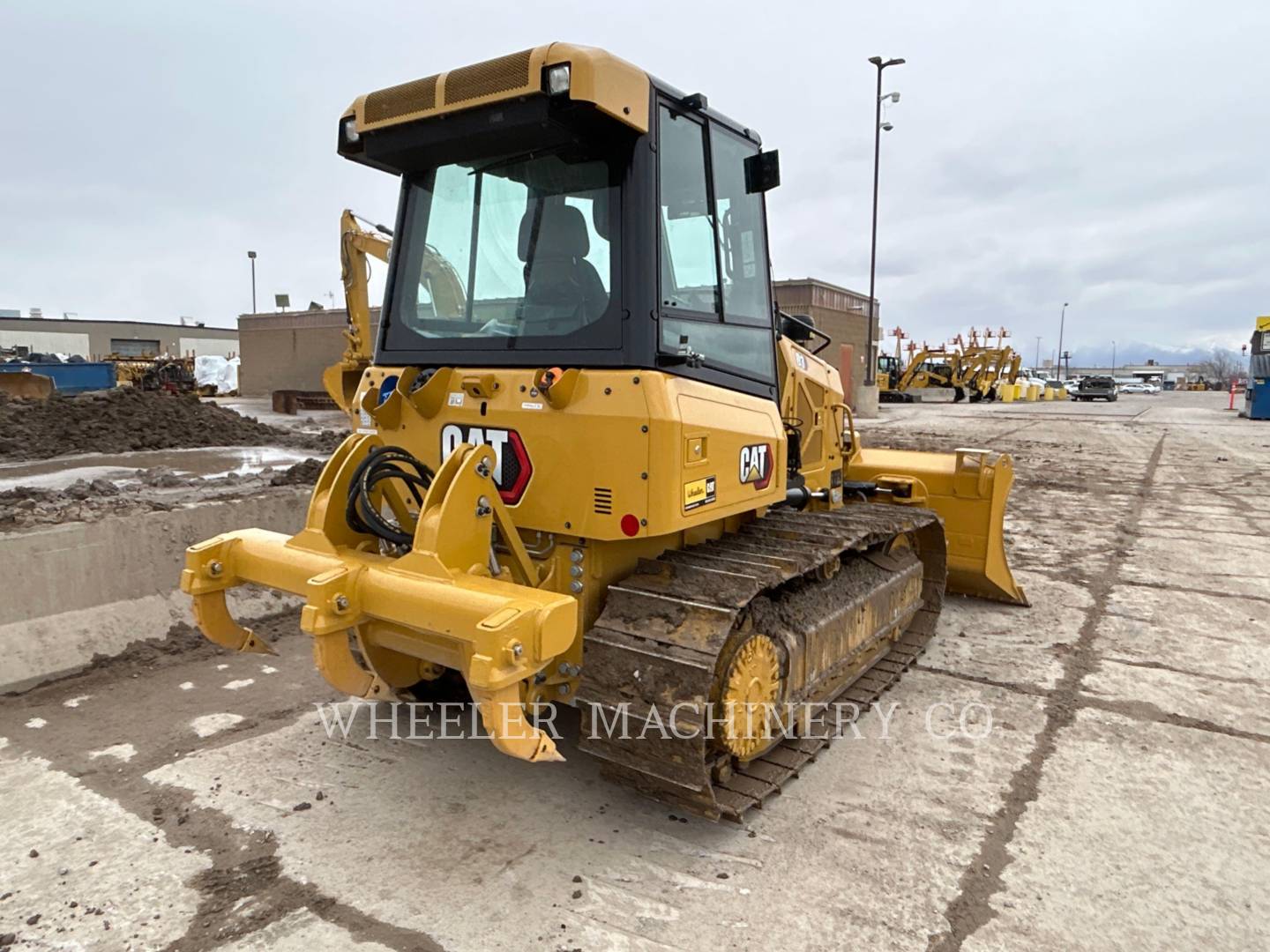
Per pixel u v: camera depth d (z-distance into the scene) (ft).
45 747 12.59
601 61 9.09
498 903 9.04
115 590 16.20
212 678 15.34
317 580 9.77
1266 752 12.77
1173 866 9.85
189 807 10.92
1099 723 13.76
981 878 9.59
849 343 84.28
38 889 9.21
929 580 17.56
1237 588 21.89
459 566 9.78
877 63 73.36
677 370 10.21
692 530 12.07
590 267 10.12
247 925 8.66
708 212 11.26
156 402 43.80
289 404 69.41
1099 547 26.76
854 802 11.25
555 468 10.18
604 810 10.99
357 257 16.81
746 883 9.43
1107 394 153.17
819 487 16.80
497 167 11.02
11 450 34.83
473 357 11.07
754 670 10.76
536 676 10.47
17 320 207.31
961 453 19.76
